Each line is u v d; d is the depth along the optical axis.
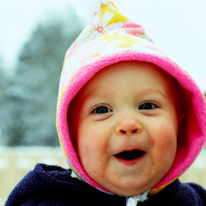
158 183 1.07
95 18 1.24
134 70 0.97
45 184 1.03
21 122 11.54
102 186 1.00
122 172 0.92
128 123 0.90
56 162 3.19
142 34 1.20
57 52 12.95
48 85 12.27
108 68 0.98
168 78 1.05
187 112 1.15
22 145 11.38
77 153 1.03
